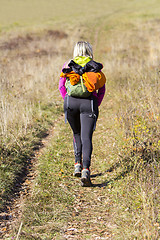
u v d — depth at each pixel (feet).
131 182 20.81
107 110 41.39
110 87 50.65
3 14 292.20
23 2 384.27
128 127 30.17
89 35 149.48
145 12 227.20
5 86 43.93
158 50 79.77
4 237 16.28
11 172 23.50
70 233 16.44
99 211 18.74
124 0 374.43
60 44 125.59
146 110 31.58
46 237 16.10
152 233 14.80
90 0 387.55
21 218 17.92
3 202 19.86
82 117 20.84
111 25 180.65
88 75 19.98
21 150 27.86
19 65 73.26
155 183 19.01
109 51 99.09
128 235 15.49
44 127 35.50
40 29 168.76
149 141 25.96
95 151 28.53
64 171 24.66
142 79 42.42
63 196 20.59
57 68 58.85
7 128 31.53
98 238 15.74
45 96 46.50
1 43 130.82
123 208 18.48
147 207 16.70
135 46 109.91
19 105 37.45
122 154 26.04
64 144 30.89
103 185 22.16
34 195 20.71
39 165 26.00
